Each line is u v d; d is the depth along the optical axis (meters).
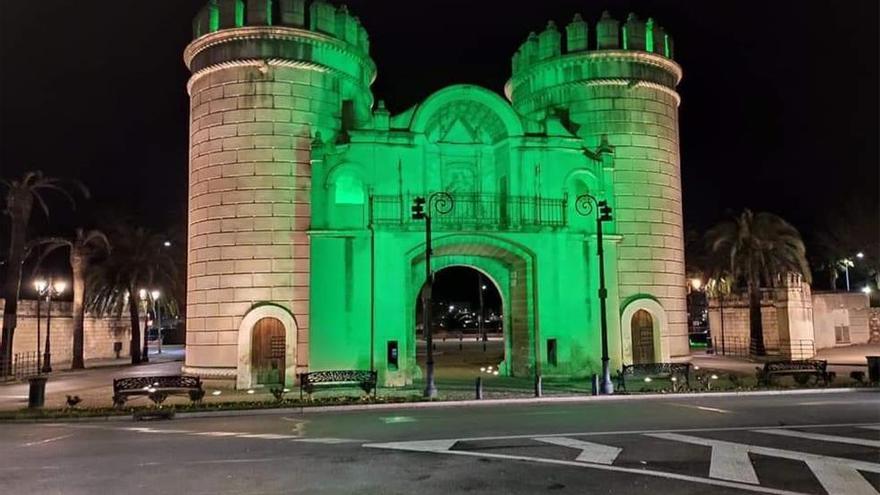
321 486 10.82
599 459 12.58
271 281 28.89
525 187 30.73
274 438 15.74
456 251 32.06
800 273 45.28
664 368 27.81
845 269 75.88
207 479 11.43
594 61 34.00
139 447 14.83
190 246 30.81
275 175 29.44
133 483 11.24
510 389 27.05
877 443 14.03
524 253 30.36
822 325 52.84
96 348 56.12
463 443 14.48
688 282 58.59
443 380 31.22
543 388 27.17
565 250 30.47
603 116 33.78
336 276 28.59
